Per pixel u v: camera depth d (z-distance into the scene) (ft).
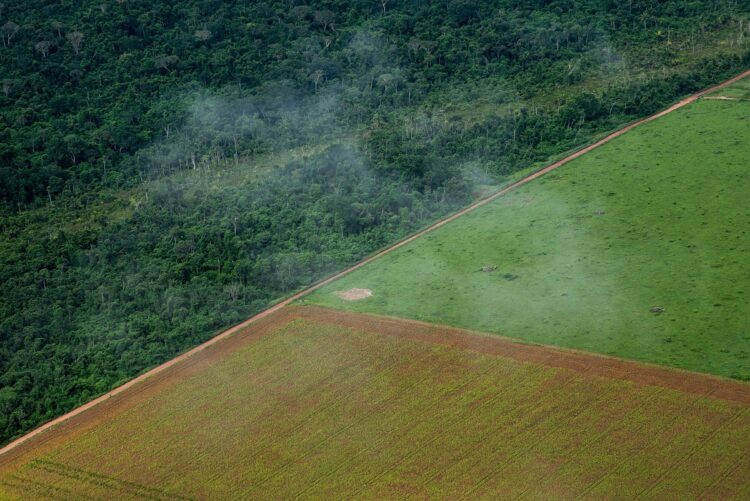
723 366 585.63
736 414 548.31
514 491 508.94
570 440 540.52
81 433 590.96
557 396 575.38
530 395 578.25
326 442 557.74
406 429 561.43
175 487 537.24
